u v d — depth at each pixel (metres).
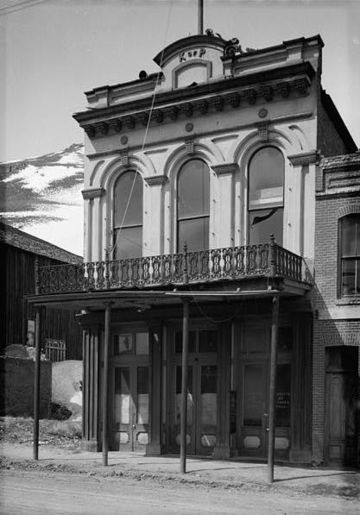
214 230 15.92
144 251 16.89
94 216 17.83
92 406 16.84
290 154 15.03
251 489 11.34
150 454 15.72
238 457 15.03
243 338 15.49
